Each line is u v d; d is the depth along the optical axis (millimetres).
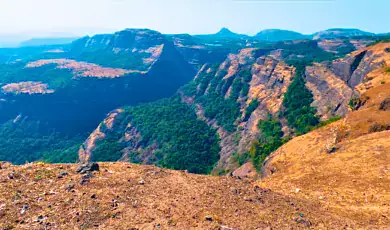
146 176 21812
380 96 47875
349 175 28750
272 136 90000
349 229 17594
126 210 16750
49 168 21141
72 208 16234
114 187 19250
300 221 17875
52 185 18562
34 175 19578
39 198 16828
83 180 19422
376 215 19969
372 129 40344
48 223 14797
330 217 19266
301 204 21188
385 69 67562
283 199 21609
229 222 16781
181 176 22891
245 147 97625
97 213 16078
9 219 14695
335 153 37594
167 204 17922
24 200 16438
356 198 23328
